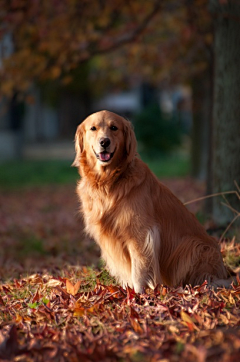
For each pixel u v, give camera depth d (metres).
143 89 51.88
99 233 5.41
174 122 29.98
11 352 3.72
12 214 14.39
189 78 17.64
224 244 6.80
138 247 5.18
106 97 55.50
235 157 7.27
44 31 10.50
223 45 7.23
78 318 4.48
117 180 5.25
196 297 4.81
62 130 55.81
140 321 4.27
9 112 32.09
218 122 7.39
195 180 19.70
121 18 13.22
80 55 11.05
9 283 6.32
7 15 10.02
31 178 23.86
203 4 10.45
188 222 5.60
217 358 3.34
